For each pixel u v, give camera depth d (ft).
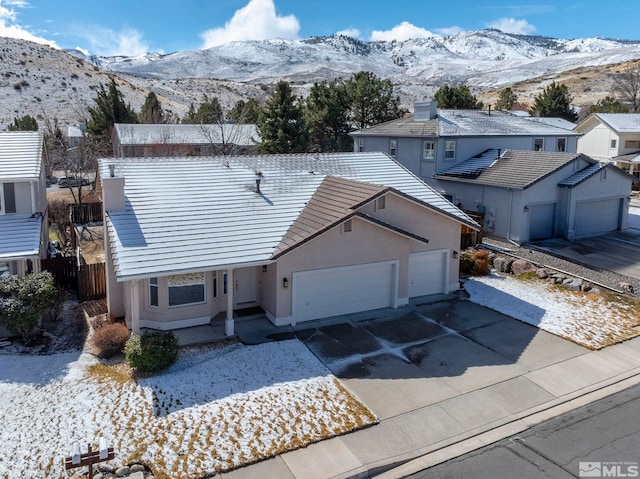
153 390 42.83
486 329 56.65
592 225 96.48
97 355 49.26
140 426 37.96
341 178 66.49
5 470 33.40
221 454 35.27
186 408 40.34
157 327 54.54
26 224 64.08
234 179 65.87
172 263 49.57
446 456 36.01
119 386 43.47
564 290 69.15
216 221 56.80
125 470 33.27
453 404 42.16
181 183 62.80
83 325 56.65
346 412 40.57
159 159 67.31
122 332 50.01
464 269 75.51
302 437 37.35
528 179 89.40
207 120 195.11
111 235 51.78
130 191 59.21
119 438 36.63
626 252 85.35
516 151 102.58
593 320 59.41
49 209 103.76
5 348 50.39
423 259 65.62
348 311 59.93
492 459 35.68
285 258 54.49
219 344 51.42
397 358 49.73
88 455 31.65
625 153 156.35
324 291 57.98
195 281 55.06
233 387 43.60
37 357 48.80
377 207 59.88
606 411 41.57
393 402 42.24
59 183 154.92
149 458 34.63
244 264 52.03
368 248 59.00
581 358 50.37
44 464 33.96
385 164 78.02
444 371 47.42
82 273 63.77
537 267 76.95
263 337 53.21
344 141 167.63
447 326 57.26
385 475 34.24
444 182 105.70
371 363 48.60
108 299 57.88
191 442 36.37
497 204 93.25
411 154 113.50
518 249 86.53
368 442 37.17
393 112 171.94
